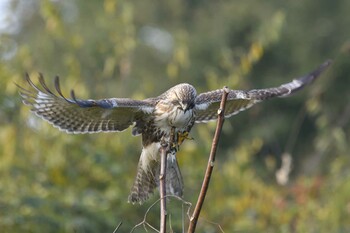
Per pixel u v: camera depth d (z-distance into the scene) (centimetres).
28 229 1479
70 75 1747
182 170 1683
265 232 1678
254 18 3781
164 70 3472
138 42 1892
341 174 1805
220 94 1181
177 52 1909
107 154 1625
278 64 3744
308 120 3325
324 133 2070
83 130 1105
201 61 3531
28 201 1483
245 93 1185
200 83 3366
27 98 1056
